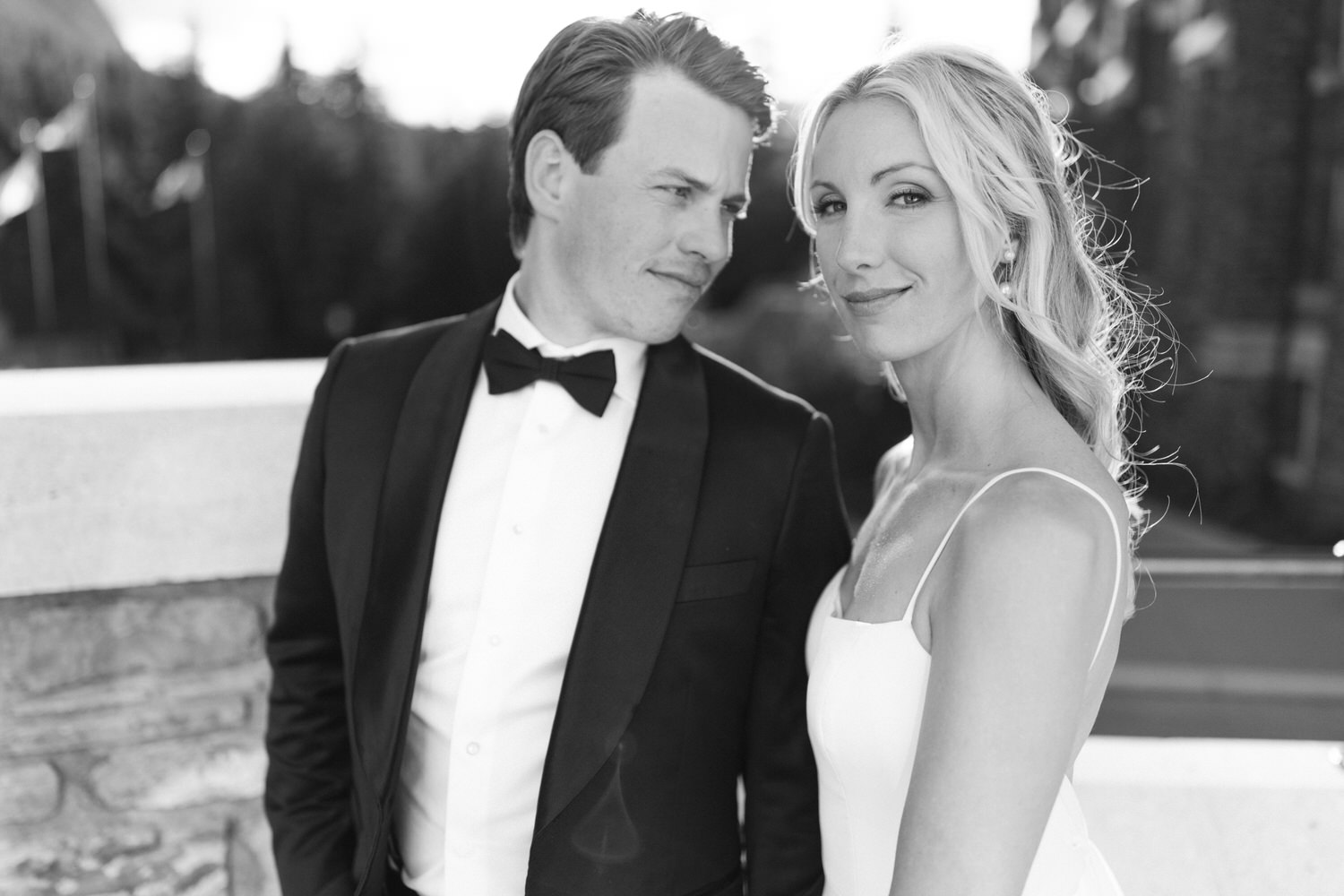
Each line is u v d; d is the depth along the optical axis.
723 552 1.19
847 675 1.01
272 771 1.38
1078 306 1.10
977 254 1.00
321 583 1.36
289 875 1.33
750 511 1.21
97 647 1.58
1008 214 1.03
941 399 1.08
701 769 1.19
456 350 1.31
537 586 1.22
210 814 1.64
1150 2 7.05
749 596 1.20
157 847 1.61
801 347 3.98
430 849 1.24
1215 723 1.90
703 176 1.16
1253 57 6.60
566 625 1.22
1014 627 0.83
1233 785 1.67
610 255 1.19
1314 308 6.30
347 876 1.31
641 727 1.16
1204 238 6.61
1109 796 1.68
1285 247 6.52
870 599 1.04
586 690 1.14
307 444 1.34
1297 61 6.57
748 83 1.19
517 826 1.20
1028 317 1.04
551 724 1.21
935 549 0.97
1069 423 1.10
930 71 1.00
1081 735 0.94
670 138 1.15
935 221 1.01
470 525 1.25
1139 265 7.02
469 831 1.21
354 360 1.35
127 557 1.51
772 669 1.22
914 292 1.03
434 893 1.24
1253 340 6.45
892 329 1.04
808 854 1.20
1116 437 1.15
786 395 1.30
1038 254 1.04
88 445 1.48
